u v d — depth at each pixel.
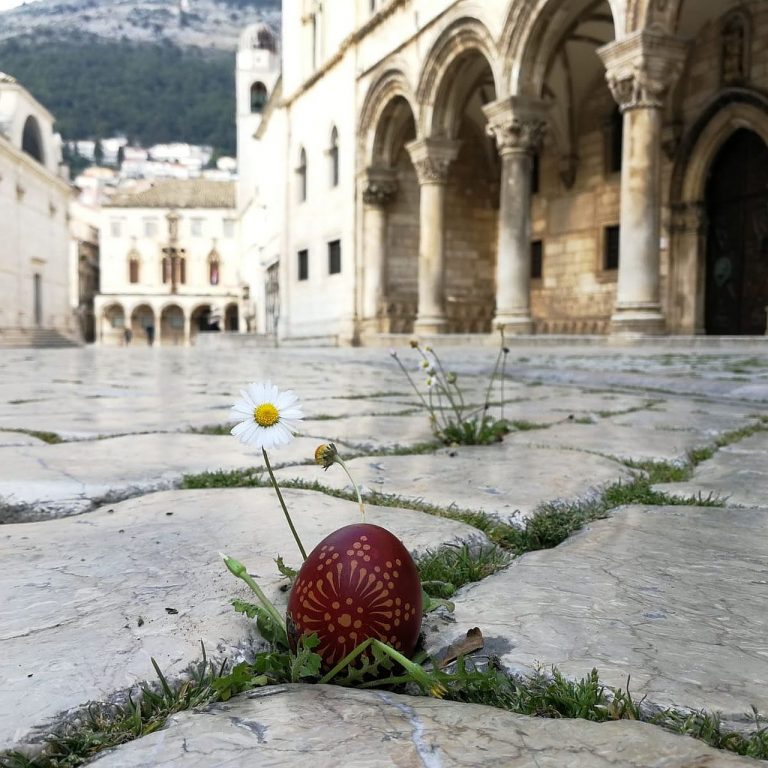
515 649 1.44
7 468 3.22
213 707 1.21
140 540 2.18
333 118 27.19
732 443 4.34
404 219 25.73
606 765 1.00
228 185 85.44
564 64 22.22
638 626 1.56
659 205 13.89
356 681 1.32
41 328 53.25
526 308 17.69
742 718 1.18
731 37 17.97
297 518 2.41
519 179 17.44
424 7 20.80
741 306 18.69
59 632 1.49
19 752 1.10
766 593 1.78
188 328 80.62
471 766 1.00
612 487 3.06
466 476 3.21
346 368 13.21
